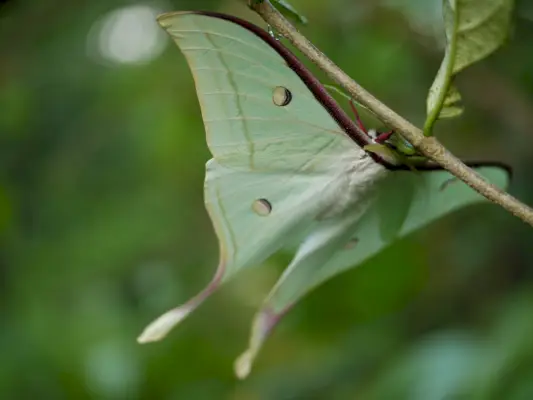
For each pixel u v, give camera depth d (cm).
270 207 52
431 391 68
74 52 111
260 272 103
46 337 88
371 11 85
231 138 50
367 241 55
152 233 112
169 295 108
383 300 88
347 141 50
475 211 86
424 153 49
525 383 65
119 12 115
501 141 84
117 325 94
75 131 114
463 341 69
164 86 105
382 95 85
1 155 111
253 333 56
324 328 91
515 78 80
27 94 109
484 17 47
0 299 99
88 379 85
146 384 90
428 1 77
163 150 103
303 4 86
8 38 109
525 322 67
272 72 48
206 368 96
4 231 97
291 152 50
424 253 87
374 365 83
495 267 85
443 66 48
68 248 110
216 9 91
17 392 83
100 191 114
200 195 112
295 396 86
